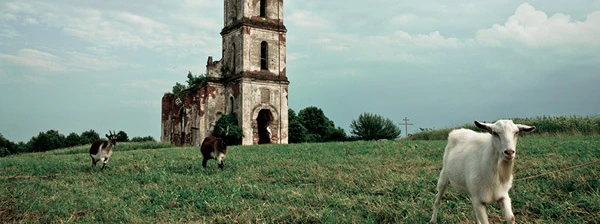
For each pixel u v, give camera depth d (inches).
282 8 1819.6
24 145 2618.1
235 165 607.8
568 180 343.9
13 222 292.4
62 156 989.8
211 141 590.2
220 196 370.0
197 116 1745.8
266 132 1755.7
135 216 301.6
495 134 219.0
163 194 381.7
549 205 294.4
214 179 468.8
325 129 2142.0
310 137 1974.7
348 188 389.4
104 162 605.9
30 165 693.3
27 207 331.0
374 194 366.3
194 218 305.7
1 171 610.2
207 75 1755.7
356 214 298.4
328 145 917.8
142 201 362.9
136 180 484.4
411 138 1421.0
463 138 262.2
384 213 296.7
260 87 1706.4
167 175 513.3
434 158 582.9
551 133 1002.7
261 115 1806.1
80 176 526.0
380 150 724.0
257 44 1732.3
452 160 257.9
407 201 329.1
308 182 436.8
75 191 408.5
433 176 422.3
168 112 2113.7
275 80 1734.7
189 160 710.5
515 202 307.7
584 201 288.0
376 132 2228.1
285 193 373.7
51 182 468.8
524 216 280.2
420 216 286.0
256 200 353.1
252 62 1711.4
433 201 320.8
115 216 307.4
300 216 297.3
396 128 2294.5
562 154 505.4
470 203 313.9
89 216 306.5
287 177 470.6
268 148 924.0
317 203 334.3
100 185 454.6
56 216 304.8
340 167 526.3
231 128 1600.6
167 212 318.7
